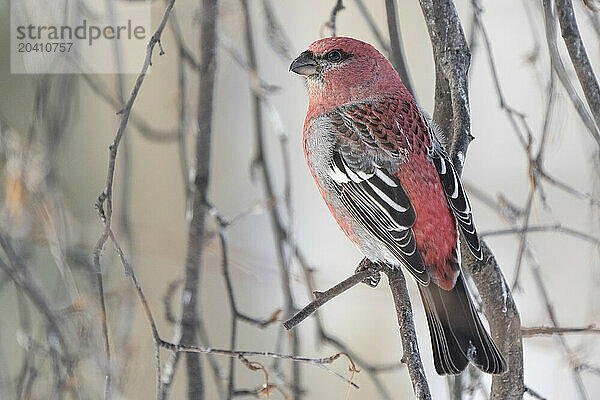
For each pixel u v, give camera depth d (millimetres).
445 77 7949
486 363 7062
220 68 11727
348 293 13281
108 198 6723
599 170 8594
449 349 7277
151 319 6719
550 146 8414
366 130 8305
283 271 8977
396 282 7480
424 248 7652
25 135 9594
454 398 8297
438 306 7473
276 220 9141
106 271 8922
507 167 13711
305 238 13766
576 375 8562
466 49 7828
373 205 8023
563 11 7309
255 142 9344
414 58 13617
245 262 11297
